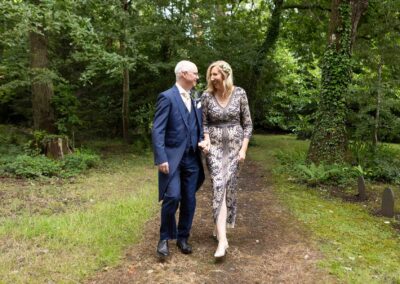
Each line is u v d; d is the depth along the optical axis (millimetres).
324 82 8234
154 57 12039
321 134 8211
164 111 3514
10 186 6496
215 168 3875
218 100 3938
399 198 6660
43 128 9680
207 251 3873
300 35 14398
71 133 11180
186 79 3619
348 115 9359
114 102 13414
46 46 9555
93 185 6746
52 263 3410
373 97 9367
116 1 9461
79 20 8109
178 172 3602
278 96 19422
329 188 7039
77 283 3111
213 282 3236
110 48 10344
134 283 3162
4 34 7934
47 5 7414
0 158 8055
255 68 13688
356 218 5199
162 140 3465
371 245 4184
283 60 19062
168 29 11047
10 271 3229
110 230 4266
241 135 3963
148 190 6359
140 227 4453
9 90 9977
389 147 11383
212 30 12258
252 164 9977
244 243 4141
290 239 4281
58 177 7371
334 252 3920
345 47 8078
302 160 8992
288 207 5617
